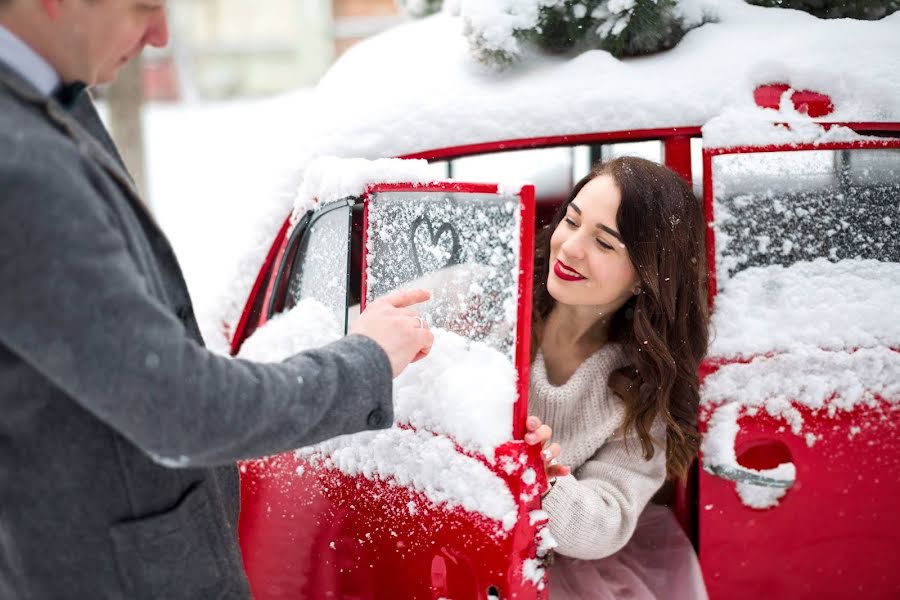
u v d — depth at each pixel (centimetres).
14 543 113
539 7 204
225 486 142
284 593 192
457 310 150
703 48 205
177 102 1198
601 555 183
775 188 191
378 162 167
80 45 110
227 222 687
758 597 198
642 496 190
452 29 241
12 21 106
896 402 191
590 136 198
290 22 1253
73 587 116
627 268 178
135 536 116
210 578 126
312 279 205
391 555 160
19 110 100
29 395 107
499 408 138
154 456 104
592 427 192
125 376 96
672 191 180
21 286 92
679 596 193
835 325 190
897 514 195
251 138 964
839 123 188
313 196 195
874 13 220
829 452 192
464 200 144
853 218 192
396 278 163
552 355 200
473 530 140
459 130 204
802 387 189
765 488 192
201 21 1248
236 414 102
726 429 185
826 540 196
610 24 204
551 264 186
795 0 222
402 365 126
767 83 194
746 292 191
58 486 112
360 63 239
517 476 135
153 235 119
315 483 180
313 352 116
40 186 93
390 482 158
